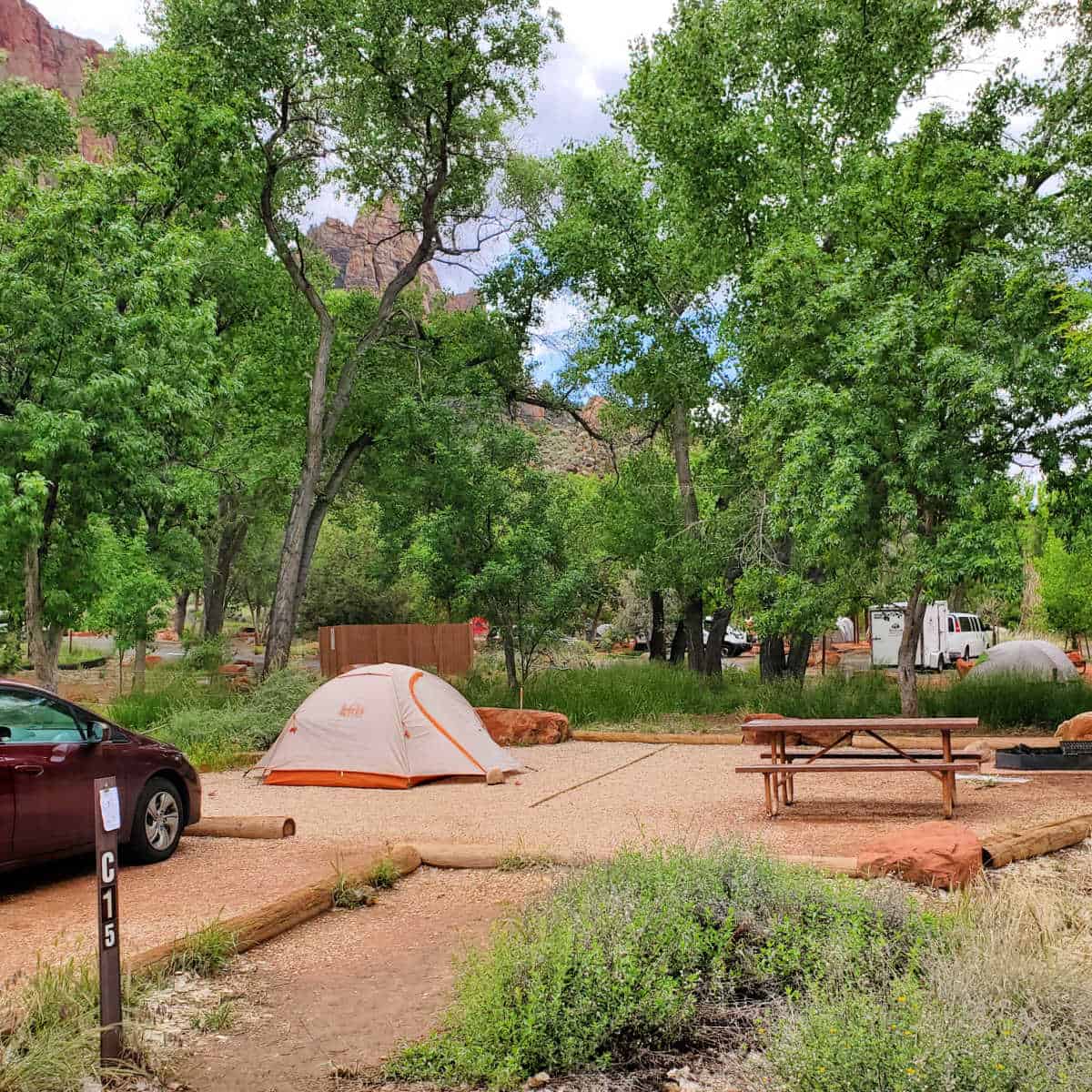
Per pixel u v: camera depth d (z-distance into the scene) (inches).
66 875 312.7
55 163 634.8
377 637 1029.2
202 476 860.6
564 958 177.6
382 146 928.9
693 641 951.6
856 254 682.8
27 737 293.4
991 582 581.9
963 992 159.9
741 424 840.3
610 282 898.1
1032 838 301.1
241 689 850.1
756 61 788.6
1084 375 550.3
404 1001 198.5
